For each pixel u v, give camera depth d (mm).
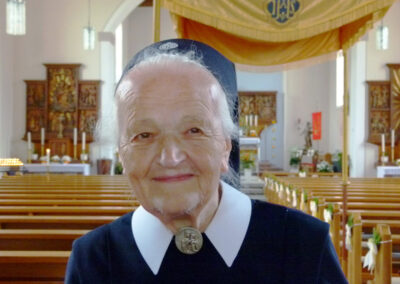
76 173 12102
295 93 19031
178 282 886
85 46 12602
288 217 968
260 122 18281
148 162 863
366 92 14008
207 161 870
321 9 4109
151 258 914
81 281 943
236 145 1145
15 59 13562
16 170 10859
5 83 12891
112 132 1017
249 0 4055
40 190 5461
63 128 13383
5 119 12891
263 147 18703
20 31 10453
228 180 1148
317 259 909
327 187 6547
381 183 7848
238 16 4027
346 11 4070
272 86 19016
